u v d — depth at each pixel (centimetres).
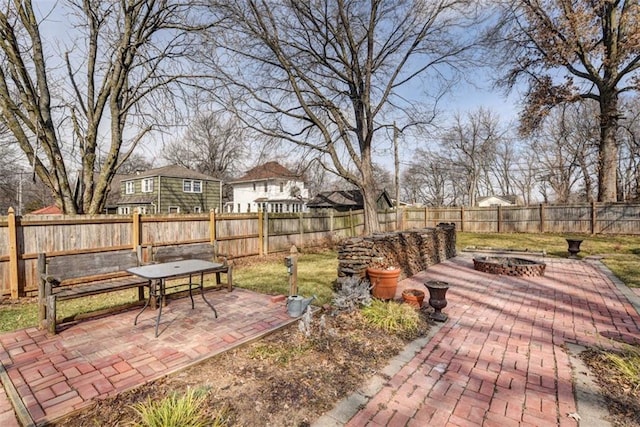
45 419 220
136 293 600
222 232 938
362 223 1716
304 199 3108
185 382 272
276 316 431
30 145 736
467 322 432
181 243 822
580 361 319
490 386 274
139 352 323
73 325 395
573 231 1638
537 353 338
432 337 379
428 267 837
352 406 243
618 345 357
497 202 3775
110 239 681
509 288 623
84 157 830
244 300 508
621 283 655
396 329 387
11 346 336
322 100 1320
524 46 1611
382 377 286
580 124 2475
